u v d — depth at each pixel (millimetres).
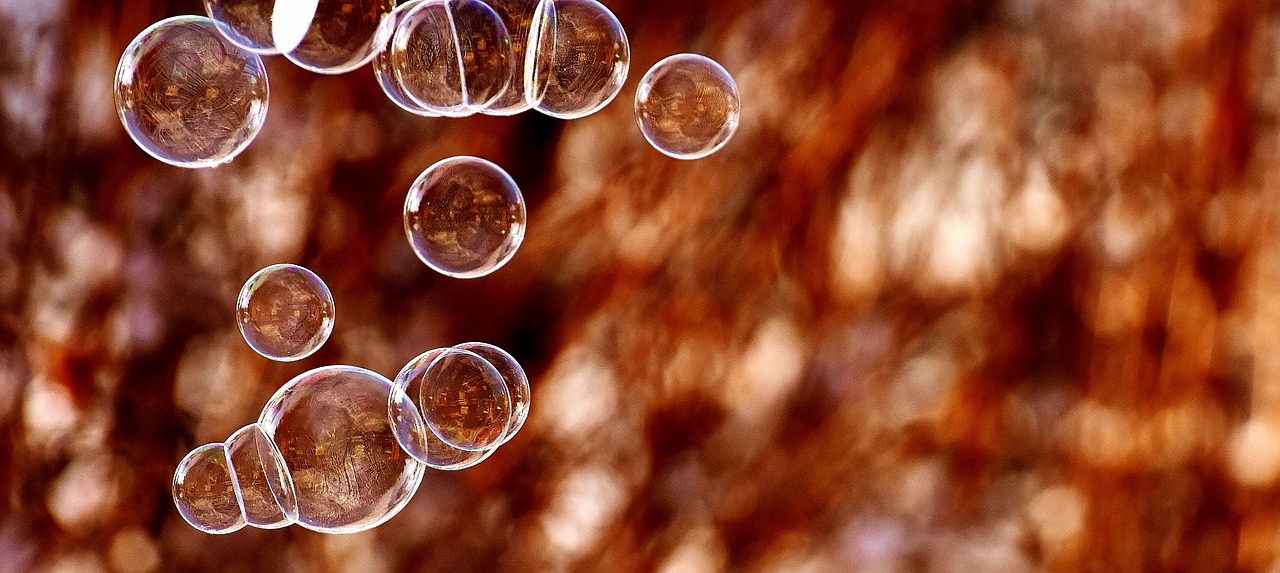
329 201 1435
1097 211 1526
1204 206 1512
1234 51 1492
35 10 1395
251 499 1034
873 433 1548
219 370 1439
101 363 1426
